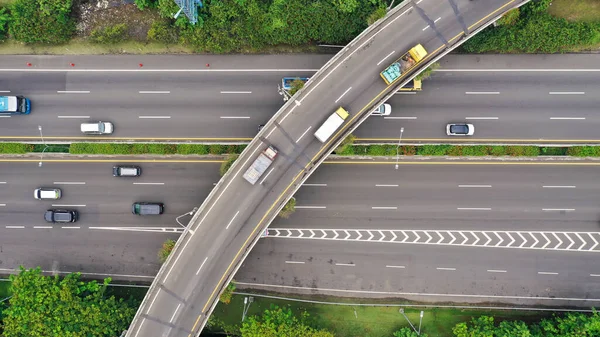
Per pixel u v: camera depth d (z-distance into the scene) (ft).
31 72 212.43
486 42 203.31
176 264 188.96
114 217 212.64
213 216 190.08
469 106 211.00
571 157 209.46
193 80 212.43
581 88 210.38
